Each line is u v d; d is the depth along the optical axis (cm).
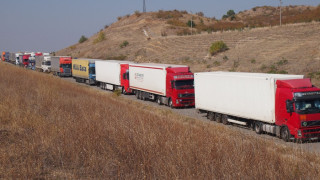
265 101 1911
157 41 8262
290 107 1739
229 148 1170
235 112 2159
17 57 8100
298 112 1712
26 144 1231
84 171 1047
